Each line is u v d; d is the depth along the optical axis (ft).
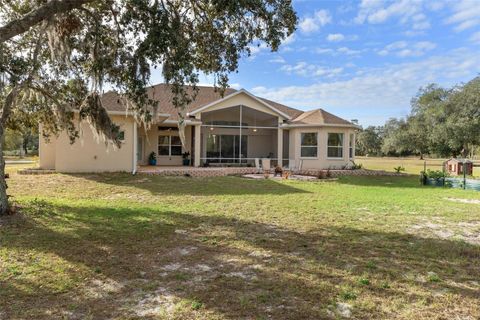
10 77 28.35
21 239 19.99
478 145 104.27
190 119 69.36
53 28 28.17
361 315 11.64
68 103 35.78
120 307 12.05
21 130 40.47
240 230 23.26
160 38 23.15
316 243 20.34
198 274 15.29
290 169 69.21
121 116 55.42
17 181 45.52
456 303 12.67
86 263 16.38
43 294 12.99
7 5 29.73
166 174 57.26
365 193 43.27
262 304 12.37
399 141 142.61
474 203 36.04
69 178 48.67
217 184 48.29
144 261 16.87
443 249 19.38
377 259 17.54
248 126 78.18
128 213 27.96
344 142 73.92
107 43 28.19
